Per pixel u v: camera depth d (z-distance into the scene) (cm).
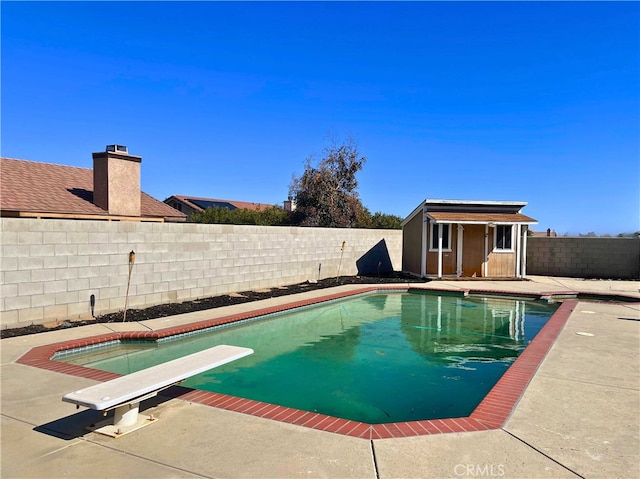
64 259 848
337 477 314
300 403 553
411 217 2069
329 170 2783
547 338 775
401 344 854
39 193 1455
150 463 334
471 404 554
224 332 915
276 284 1473
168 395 487
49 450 354
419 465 331
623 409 448
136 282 1000
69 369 566
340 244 1845
